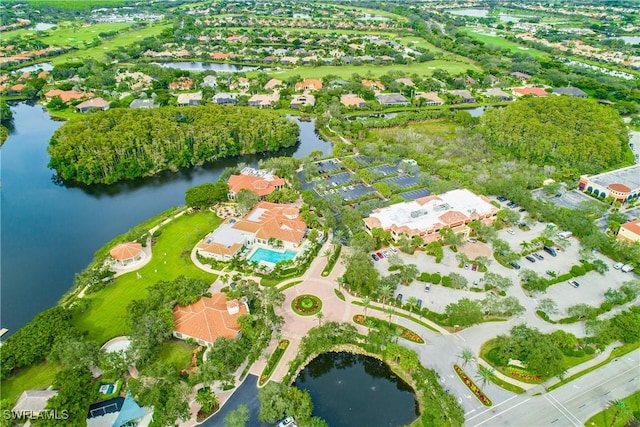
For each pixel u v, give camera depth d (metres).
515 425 113.12
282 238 182.75
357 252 167.88
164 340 137.12
